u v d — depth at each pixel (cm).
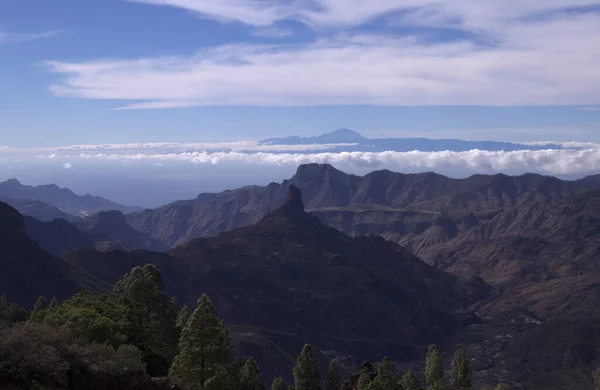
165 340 5859
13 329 3350
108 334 4325
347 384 7119
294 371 6894
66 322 4247
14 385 2978
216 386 4319
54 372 3145
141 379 3809
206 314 4375
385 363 6084
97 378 3459
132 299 5850
